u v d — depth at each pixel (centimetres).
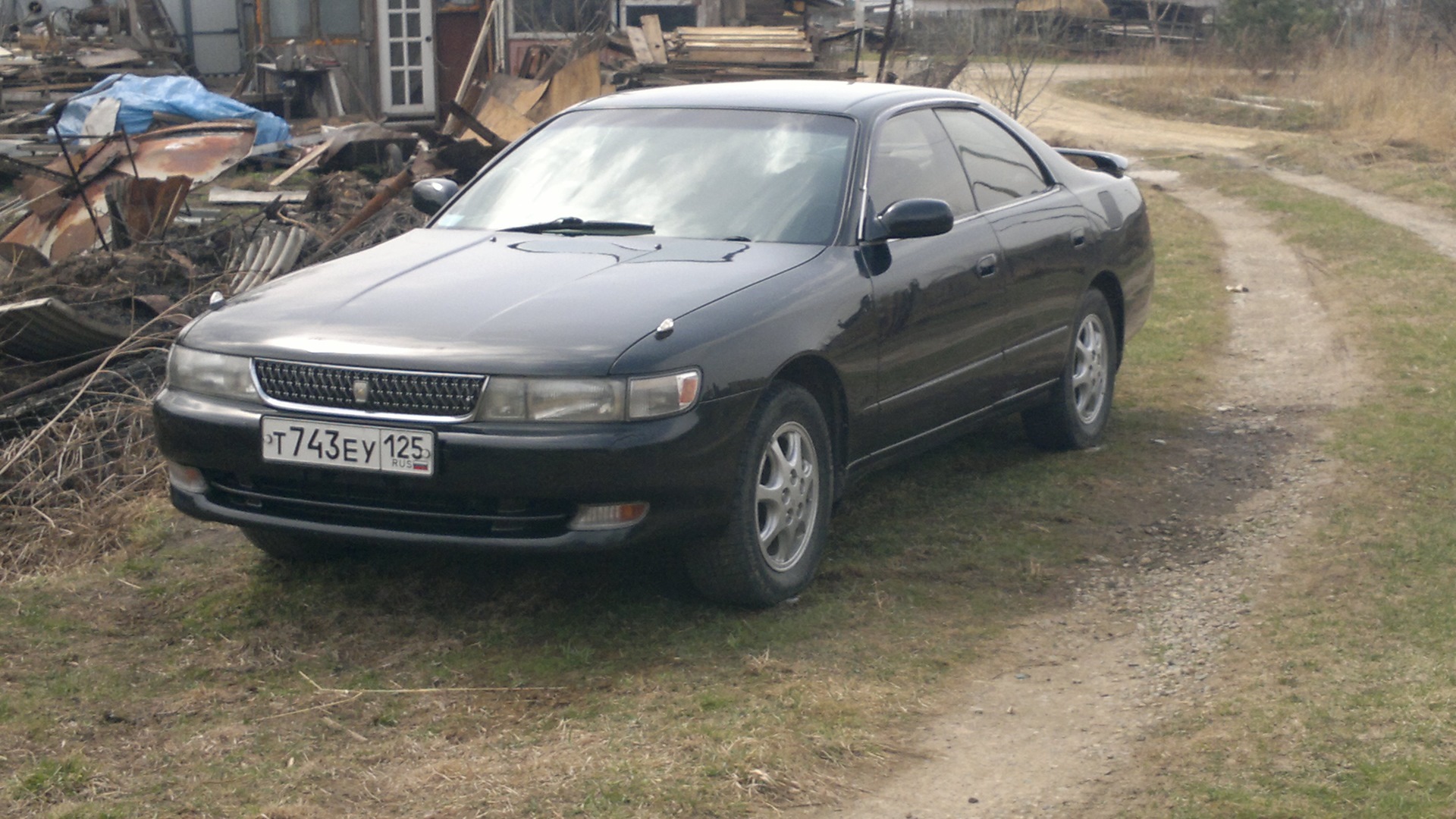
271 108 1969
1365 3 3122
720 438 390
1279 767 324
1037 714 363
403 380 379
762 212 471
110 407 600
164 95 1686
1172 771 326
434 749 339
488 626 419
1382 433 625
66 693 369
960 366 508
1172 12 4134
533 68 1769
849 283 446
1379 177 1667
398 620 425
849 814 310
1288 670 381
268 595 447
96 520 523
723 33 1870
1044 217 571
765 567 421
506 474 371
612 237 468
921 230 461
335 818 303
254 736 346
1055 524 521
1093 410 627
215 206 1286
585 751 335
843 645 404
